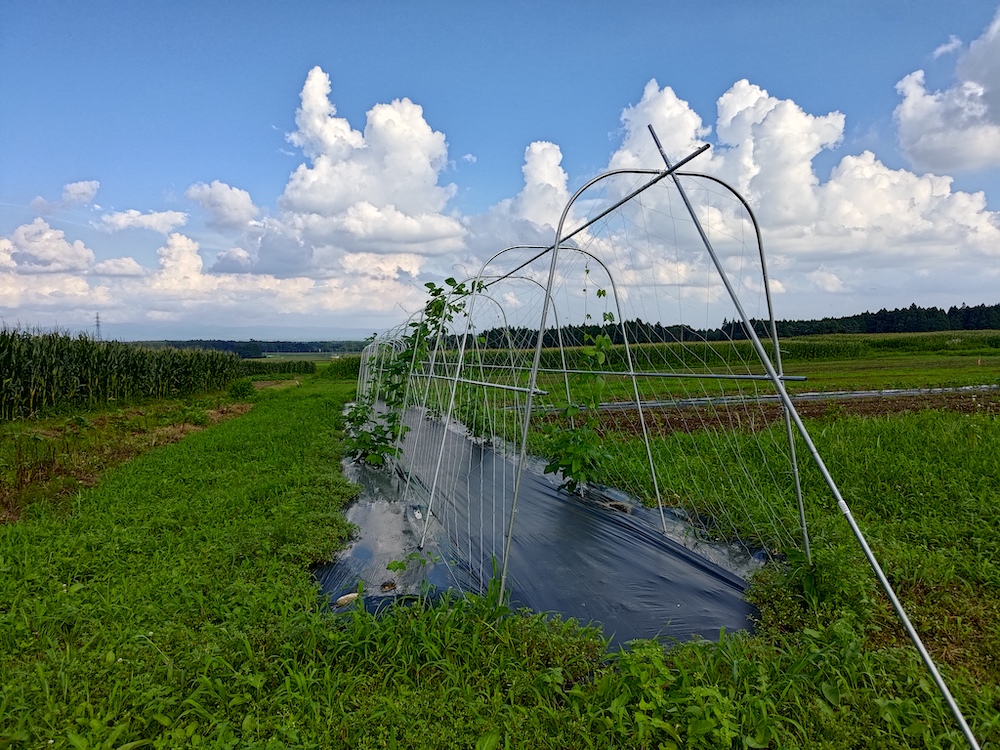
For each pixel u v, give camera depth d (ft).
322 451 33.73
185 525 19.62
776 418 37.70
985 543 15.24
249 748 8.68
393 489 26.30
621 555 17.08
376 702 10.11
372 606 14.28
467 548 17.99
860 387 56.80
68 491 24.47
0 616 12.68
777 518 17.67
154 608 13.23
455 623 12.35
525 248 20.51
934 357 109.40
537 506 22.11
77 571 15.72
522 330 29.91
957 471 20.15
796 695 9.71
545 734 9.21
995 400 44.16
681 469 23.50
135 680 10.38
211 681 10.45
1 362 40.27
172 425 46.44
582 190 13.55
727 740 8.45
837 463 22.20
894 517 17.60
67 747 8.96
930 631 12.17
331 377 133.69
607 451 22.95
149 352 69.36
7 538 17.84
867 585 13.38
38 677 10.37
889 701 9.34
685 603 14.12
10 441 31.37
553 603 14.20
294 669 11.02
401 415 37.32
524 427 13.76
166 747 8.89
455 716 9.80
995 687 10.17
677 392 51.65
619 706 9.23
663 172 12.91
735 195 13.74
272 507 21.39
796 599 13.55
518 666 11.03
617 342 26.76
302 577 15.58
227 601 13.89
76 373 51.08
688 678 9.82
